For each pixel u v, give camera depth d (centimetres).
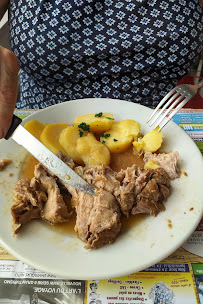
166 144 36
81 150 34
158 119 38
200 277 26
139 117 39
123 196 29
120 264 25
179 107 37
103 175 31
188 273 26
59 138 36
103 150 35
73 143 35
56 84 48
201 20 46
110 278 24
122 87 47
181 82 47
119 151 36
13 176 33
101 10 42
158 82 48
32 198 29
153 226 28
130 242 27
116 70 45
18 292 26
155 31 42
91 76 46
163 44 43
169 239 27
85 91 48
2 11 52
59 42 43
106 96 48
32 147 29
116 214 28
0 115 25
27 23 44
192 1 45
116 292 25
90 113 39
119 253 26
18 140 29
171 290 25
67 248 27
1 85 25
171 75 47
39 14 42
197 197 29
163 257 25
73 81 47
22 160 34
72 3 41
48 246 27
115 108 39
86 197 29
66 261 25
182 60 45
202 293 25
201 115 40
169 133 36
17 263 27
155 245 26
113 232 27
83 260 26
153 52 44
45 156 30
